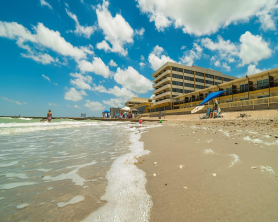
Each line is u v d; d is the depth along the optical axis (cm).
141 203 122
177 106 3809
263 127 573
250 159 215
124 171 199
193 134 535
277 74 1830
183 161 230
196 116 2150
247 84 2161
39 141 478
